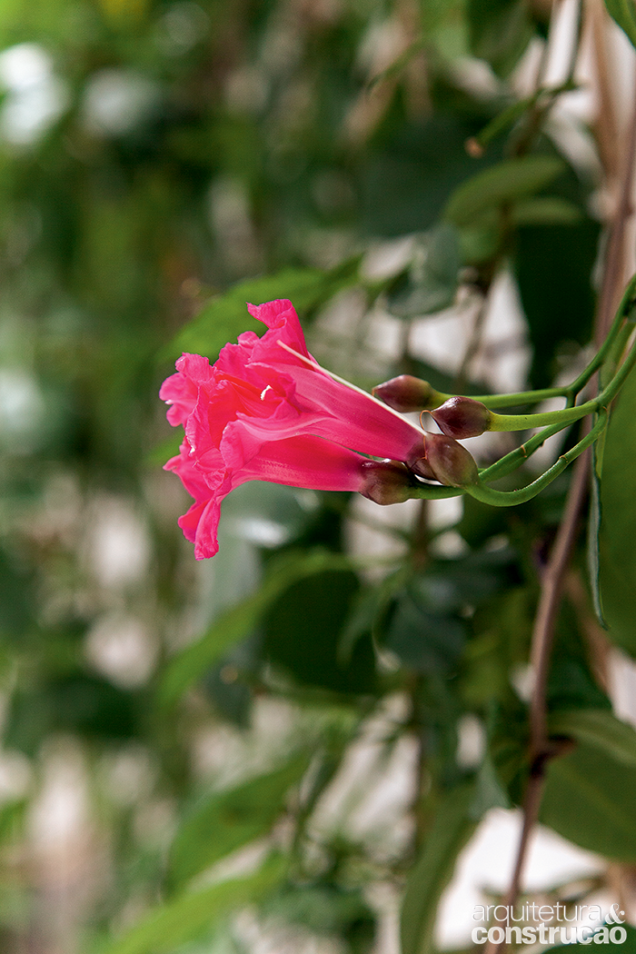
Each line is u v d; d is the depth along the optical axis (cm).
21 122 106
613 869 61
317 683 66
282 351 51
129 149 107
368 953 80
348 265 60
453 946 65
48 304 135
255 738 104
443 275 59
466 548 63
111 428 133
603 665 61
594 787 58
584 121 64
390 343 105
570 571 59
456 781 63
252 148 115
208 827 66
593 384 56
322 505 65
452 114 65
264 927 84
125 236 129
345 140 106
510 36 63
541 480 50
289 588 65
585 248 63
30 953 153
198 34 116
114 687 124
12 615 128
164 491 134
